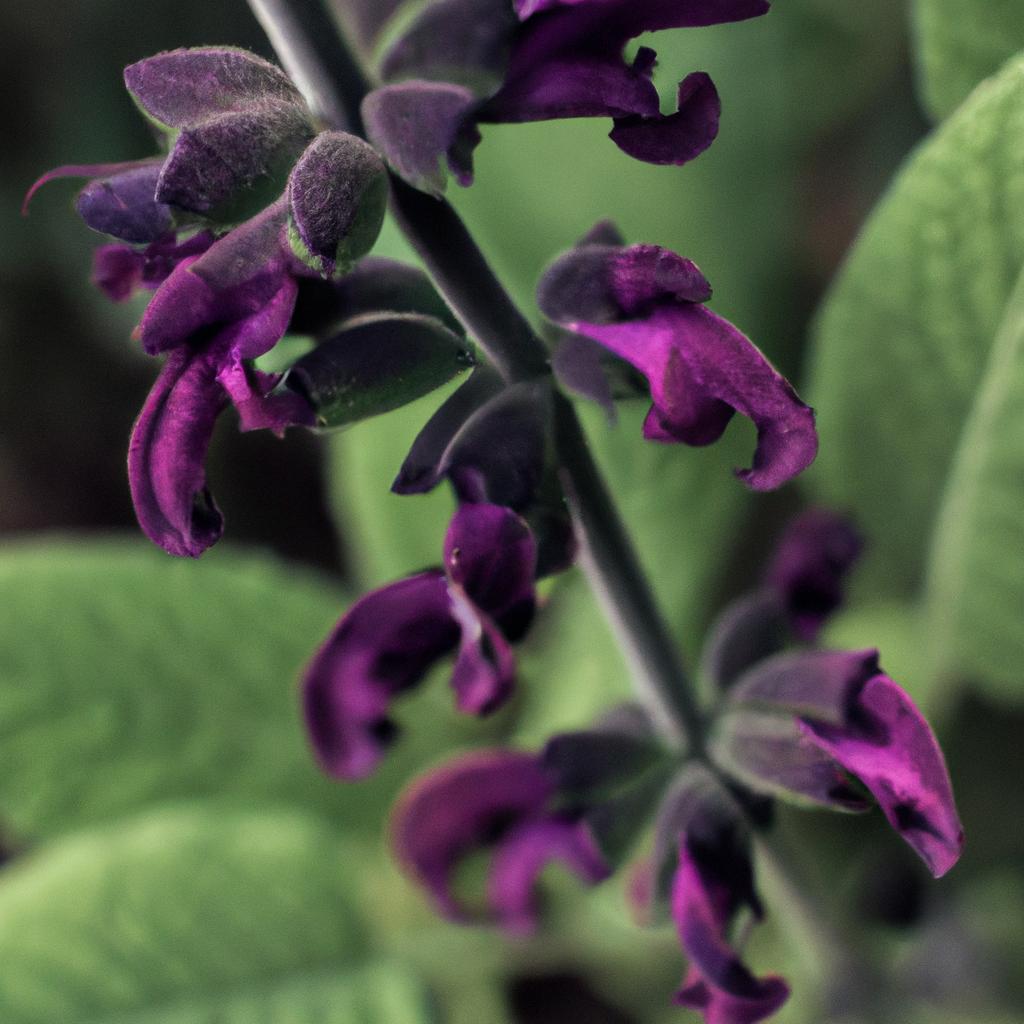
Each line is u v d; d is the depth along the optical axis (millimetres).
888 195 351
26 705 425
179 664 436
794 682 320
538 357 307
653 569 426
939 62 345
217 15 589
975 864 438
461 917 365
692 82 291
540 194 402
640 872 382
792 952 434
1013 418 366
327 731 319
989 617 398
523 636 304
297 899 436
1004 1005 407
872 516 401
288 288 289
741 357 293
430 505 426
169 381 288
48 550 430
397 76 298
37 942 422
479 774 354
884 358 373
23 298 644
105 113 609
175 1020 420
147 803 440
